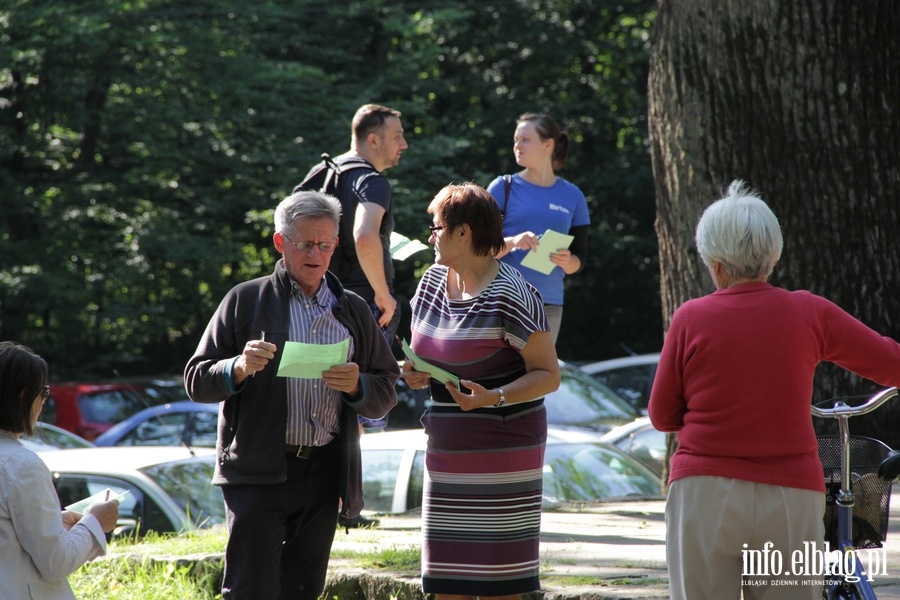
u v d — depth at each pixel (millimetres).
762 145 10945
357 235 7949
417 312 6195
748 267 4930
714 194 11078
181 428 21938
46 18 26578
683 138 11211
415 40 33438
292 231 6156
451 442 5996
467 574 5938
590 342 40531
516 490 5941
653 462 16031
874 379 4965
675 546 4930
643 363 22844
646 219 38906
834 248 10914
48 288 29328
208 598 8383
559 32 37656
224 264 32094
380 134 8383
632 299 39531
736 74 10969
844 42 10875
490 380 5938
